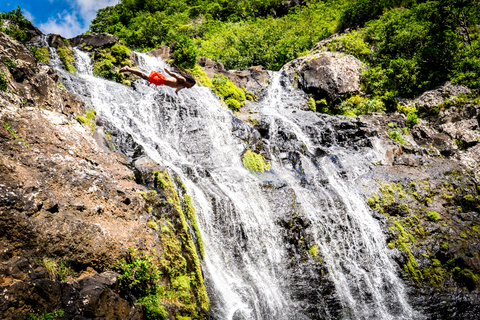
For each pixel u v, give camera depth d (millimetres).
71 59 15680
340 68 20094
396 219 11727
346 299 9672
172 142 12773
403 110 18953
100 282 5707
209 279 8664
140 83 15969
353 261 10484
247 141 13609
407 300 10039
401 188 12602
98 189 7207
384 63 21328
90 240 6188
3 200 5359
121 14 33906
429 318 9656
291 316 9086
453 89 18469
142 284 6555
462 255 10719
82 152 8250
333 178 13023
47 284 4930
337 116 17297
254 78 21297
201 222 9609
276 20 29281
